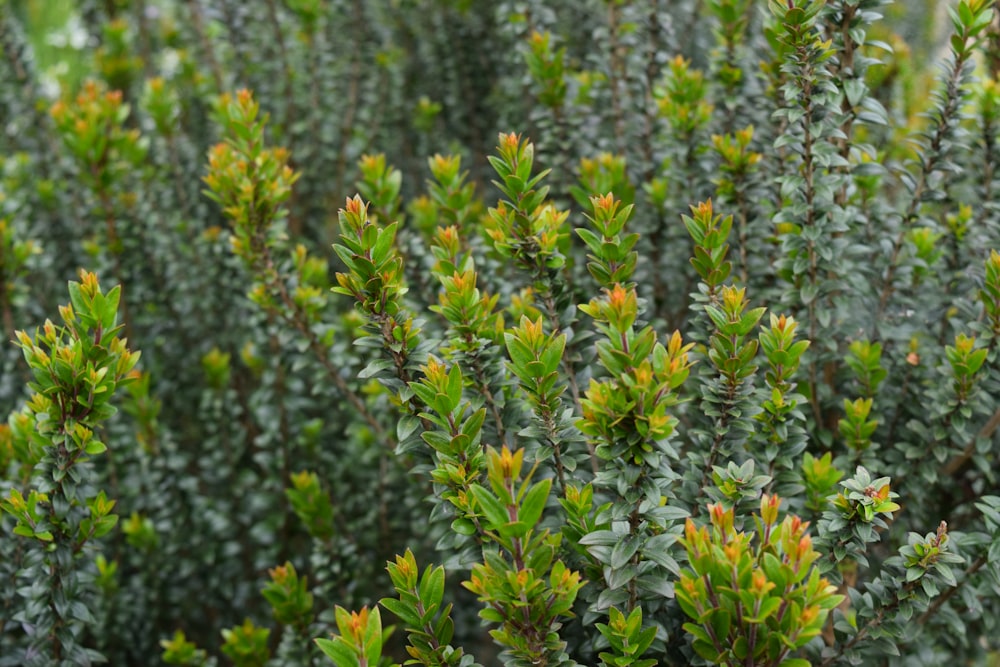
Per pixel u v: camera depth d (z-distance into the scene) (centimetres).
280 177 329
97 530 254
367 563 387
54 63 729
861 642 215
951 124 284
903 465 283
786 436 236
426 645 193
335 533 353
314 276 390
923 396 293
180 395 465
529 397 211
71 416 231
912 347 300
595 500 218
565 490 214
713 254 229
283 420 402
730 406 219
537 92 391
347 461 405
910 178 296
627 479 181
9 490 280
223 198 327
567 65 416
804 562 166
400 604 190
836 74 256
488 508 174
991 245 295
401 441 216
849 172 274
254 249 323
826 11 251
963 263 322
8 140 508
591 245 216
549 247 226
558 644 185
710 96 369
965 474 314
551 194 390
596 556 186
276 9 488
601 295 261
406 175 528
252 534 401
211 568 421
